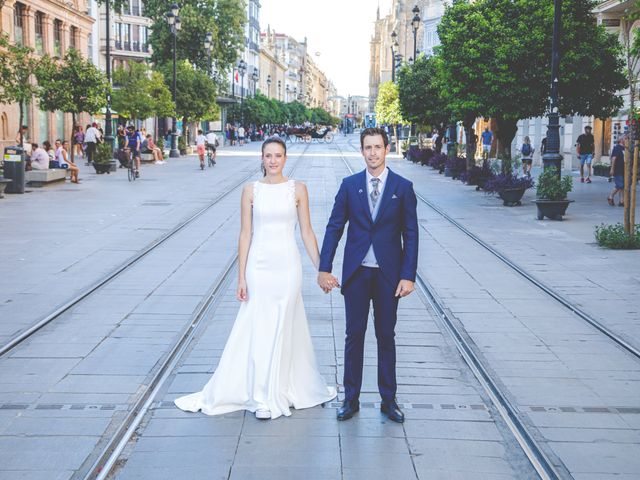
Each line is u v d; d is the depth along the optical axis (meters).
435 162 35.22
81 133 39.94
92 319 8.61
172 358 7.22
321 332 8.23
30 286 10.23
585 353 7.55
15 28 37.03
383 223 5.70
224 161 41.72
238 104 78.38
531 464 5.03
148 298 9.64
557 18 17.94
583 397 6.31
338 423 5.71
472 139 28.42
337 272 11.53
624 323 8.68
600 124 33.34
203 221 17.00
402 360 7.26
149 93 42.28
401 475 4.85
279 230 5.96
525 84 21.31
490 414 5.92
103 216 17.69
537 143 40.22
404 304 9.54
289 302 5.92
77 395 6.19
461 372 6.93
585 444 5.36
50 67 29.84
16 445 5.21
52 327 8.27
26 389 6.33
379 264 5.67
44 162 25.75
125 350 7.44
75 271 11.25
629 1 25.98
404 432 5.55
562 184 17.89
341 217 5.87
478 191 25.23
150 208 19.31
